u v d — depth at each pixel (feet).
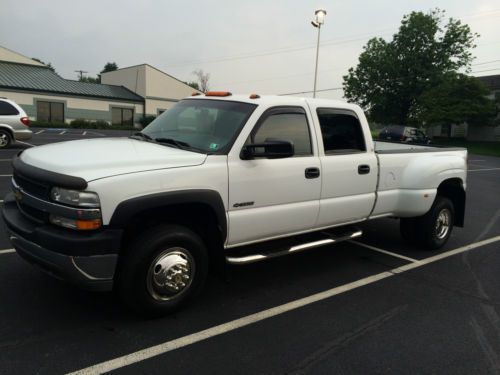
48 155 12.05
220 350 10.90
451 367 10.72
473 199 36.40
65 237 10.45
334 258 18.76
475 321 13.24
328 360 10.73
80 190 10.41
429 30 140.67
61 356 10.24
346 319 13.00
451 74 135.74
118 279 11.59
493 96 141.18
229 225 12.95
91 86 136.98
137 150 12.64
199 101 15.66
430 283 16.29
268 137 13.91
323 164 15.28
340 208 16.08
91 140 14.98
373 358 10.93
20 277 14.52
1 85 111.86
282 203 14.26
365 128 17.11
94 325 11.75
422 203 18.79
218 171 12.50
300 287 15.28
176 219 12.69
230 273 16.35
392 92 148.66
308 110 15.25
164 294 12.10
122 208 10.73
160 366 10.08
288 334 11.90
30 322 11.71
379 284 15.96
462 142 136.87
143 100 142.20
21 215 12.17
